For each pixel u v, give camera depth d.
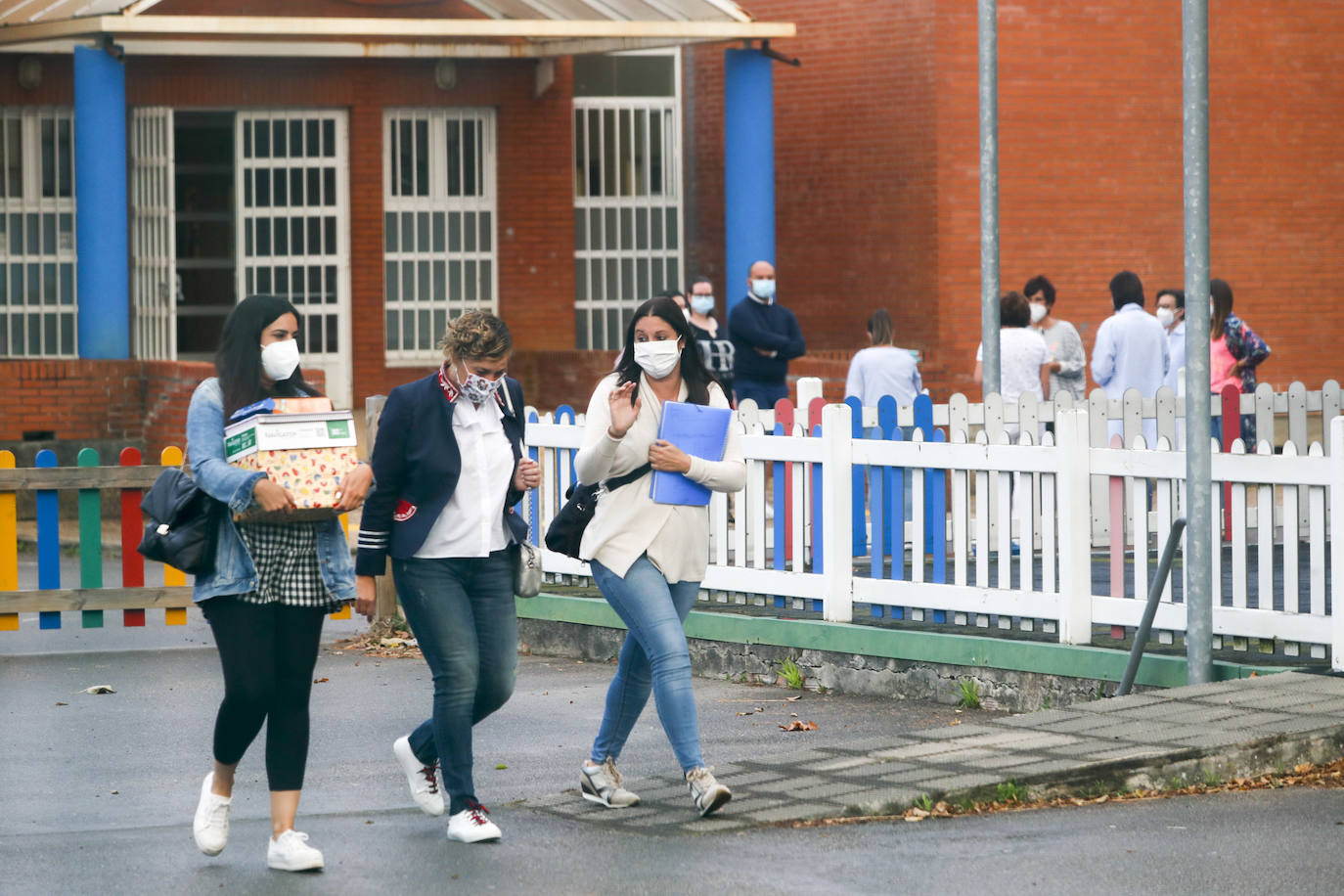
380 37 35.50
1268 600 14.95
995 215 21.44
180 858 11.20
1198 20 14.61
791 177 37.53
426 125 37.28
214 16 33.25
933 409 19.88
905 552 18.08
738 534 18.44
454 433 11.49
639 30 32.06
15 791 13.59
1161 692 14.23
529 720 16.23
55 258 36.00
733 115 34.16
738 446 12.36
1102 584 18.09
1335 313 38.41
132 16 31.02
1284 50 37.78
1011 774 12.09
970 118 35.47
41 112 35.78
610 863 10.80
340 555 10.89
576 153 38.34
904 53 35.72
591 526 12.09
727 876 10.43
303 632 10.88
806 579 17.84
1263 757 12.80
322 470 10.59
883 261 36.16
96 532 21.02
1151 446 21.88
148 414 32.88
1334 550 14.41
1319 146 38.09
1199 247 14.62
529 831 11.69
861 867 10.58
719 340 26.75
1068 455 15.85
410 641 21.22
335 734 15.80
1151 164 36.78
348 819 12.30
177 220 40.69
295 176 36.66
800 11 37.06
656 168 38.69
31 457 32.12
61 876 10.71
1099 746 12.70
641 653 12.16
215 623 10.78
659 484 11.96
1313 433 37.03
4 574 20.77
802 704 16.81
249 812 12.73
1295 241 38.06
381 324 37.00
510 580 11.80
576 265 38.41
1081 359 27.05
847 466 17.53
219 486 10.41
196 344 40.84
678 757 11.84
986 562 16.59
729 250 34.38
